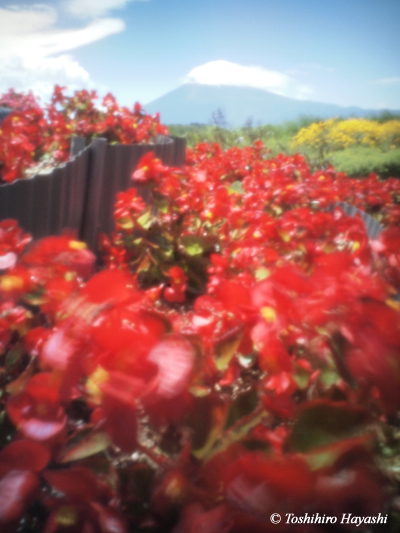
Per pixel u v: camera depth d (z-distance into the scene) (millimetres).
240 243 2236
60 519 952
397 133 14695
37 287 1407
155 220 3387
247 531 856
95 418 1133
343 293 954
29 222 2779
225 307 1116
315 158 11305
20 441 928
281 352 1061
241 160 8375
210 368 1275
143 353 809
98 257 4078
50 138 5180
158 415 821
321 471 843
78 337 827
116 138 5715
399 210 4891
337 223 2439
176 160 6910
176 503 981
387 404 877
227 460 966
